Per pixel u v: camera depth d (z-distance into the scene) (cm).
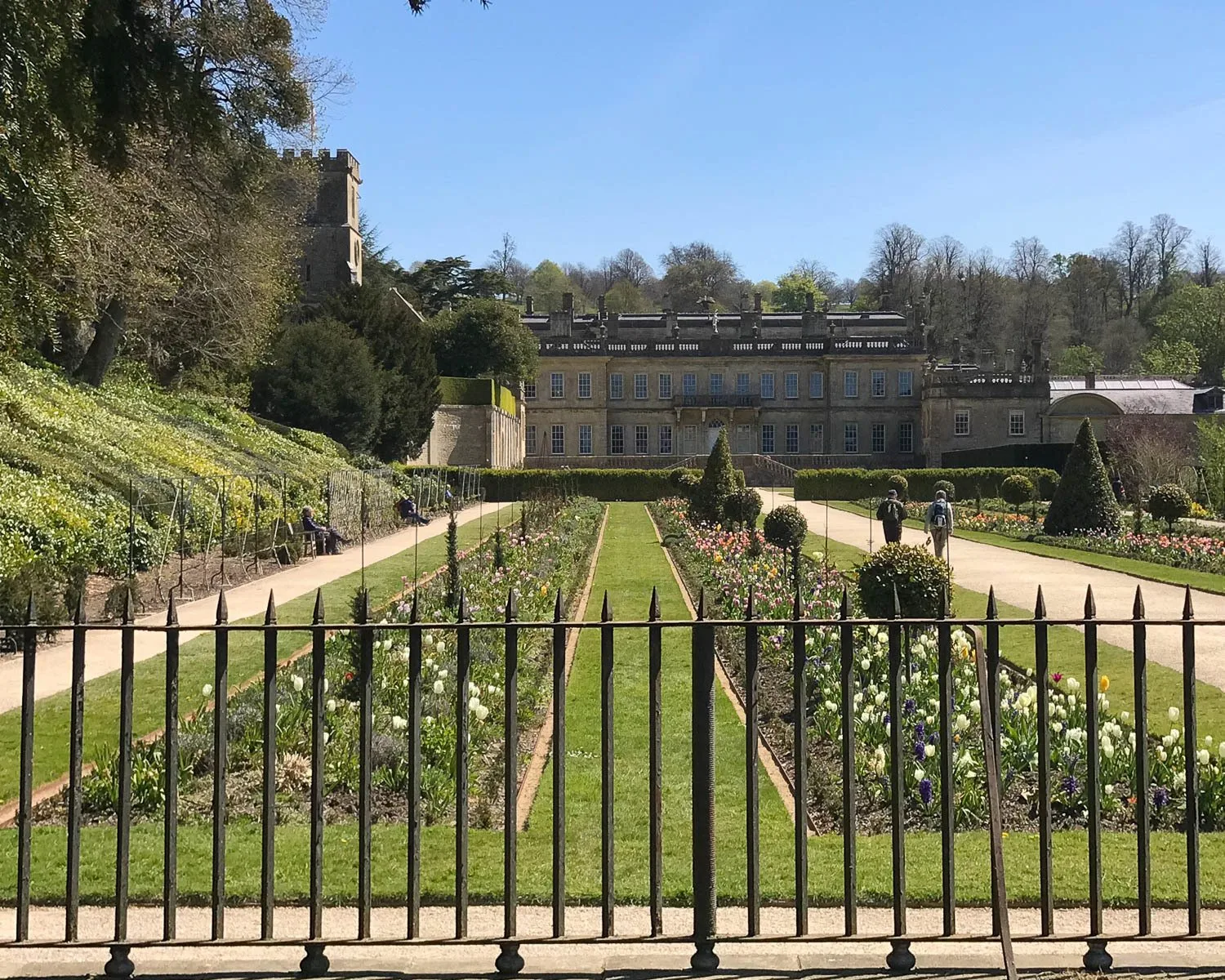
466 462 7288
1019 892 645
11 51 929
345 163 7938
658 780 517
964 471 6619
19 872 503
